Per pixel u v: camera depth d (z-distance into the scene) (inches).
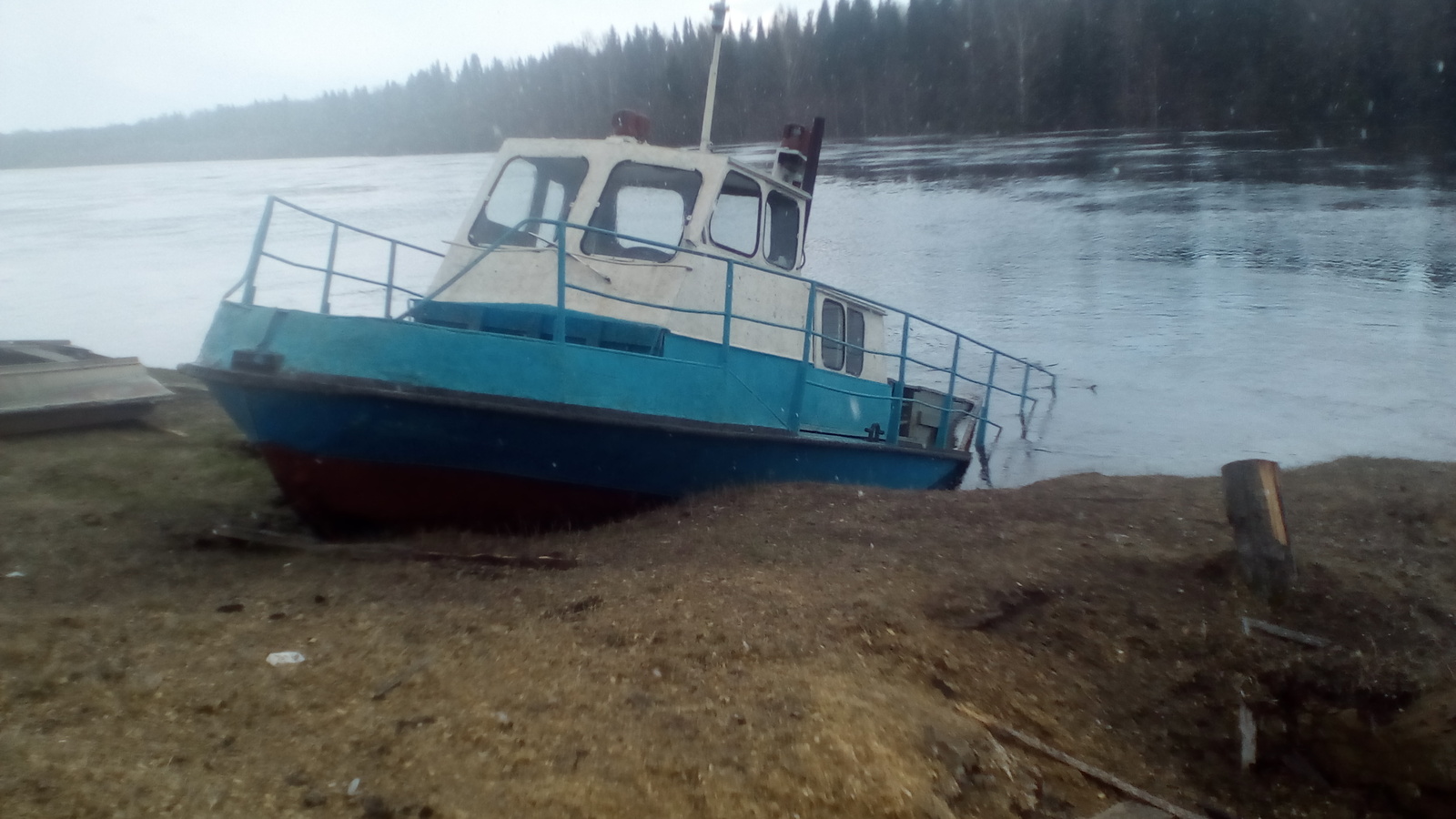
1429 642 211.5
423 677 179.5
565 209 332.5
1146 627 227.0
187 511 306.2
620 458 295.3
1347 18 2482.8
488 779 148.0
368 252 1455.5
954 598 231.5
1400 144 2046.0
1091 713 204.7
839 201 1738.4
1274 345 803.4
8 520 280.1
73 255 1446.9
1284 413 622.2
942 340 867.4
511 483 285.1
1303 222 1332.4
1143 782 189.2
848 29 3240.7
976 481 498.6
